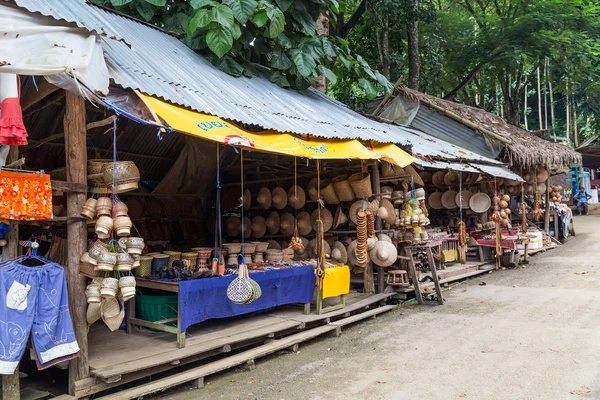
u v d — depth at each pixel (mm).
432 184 13258
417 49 16875
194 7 6754
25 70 3635
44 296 3984
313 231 9133
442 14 19656
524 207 13984
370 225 7891
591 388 4512
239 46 7617
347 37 18297
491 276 11383
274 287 6543
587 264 12000
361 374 5168
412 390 4652
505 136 13453
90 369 4488
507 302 8391
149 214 9008
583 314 7273
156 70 5707
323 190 8680
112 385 4496
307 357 5883
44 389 4715
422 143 10609
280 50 8195
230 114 5492
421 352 5836
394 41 18156
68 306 4160
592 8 17547
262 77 8211
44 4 4250
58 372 5125
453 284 10492
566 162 15336
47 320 3973
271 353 6066
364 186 8195
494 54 18141
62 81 3967
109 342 5496
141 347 5285
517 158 12930
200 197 9766
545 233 15523
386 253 8102
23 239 6109
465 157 11047
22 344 3832
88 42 4145
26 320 3861
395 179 8672
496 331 6586
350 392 4676
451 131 13672
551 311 7562
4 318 3787
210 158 8727
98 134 7535
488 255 13047
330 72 8273
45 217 4035
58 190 4543
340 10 9141
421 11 15859
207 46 7473
